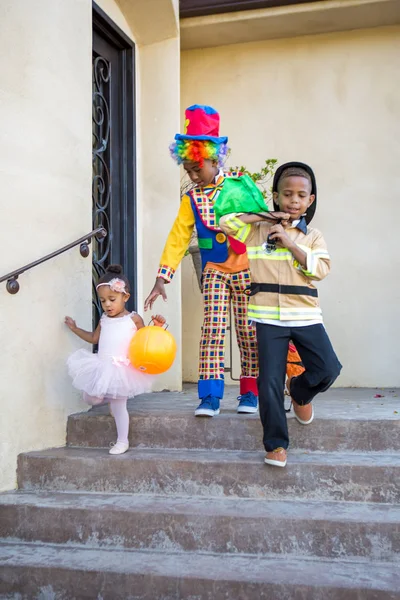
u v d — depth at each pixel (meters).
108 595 2.51
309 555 2.66
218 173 3.52
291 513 2.74
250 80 5.46
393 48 5.24
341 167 5.29
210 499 2.98
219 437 3.30
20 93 3.32
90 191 3.88
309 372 2.93
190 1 5.04
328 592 2.34
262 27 5.22
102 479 3.13
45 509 2.89
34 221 3.36
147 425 3.38
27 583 2.59
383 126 5.24
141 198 4.97
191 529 2.75
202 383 3.38
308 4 4.96
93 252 4.51
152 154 4.96
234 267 3.44
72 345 3.62
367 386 5.20
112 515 2.82
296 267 2.91
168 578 2.46
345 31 5.31
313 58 5.36
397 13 5.03
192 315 5.47
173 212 4.90
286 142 5.38
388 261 5.21
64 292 3.58
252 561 2.62
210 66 5.53
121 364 3.13
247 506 2.85
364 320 5.23
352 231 5.26
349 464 2.92
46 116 3.48
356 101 5.29
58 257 3.53
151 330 3.12
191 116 3.37
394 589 2.31
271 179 5.36
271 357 2.88
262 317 2.91
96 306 4.54
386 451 3.16
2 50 3.24
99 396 3.20
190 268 5.48
